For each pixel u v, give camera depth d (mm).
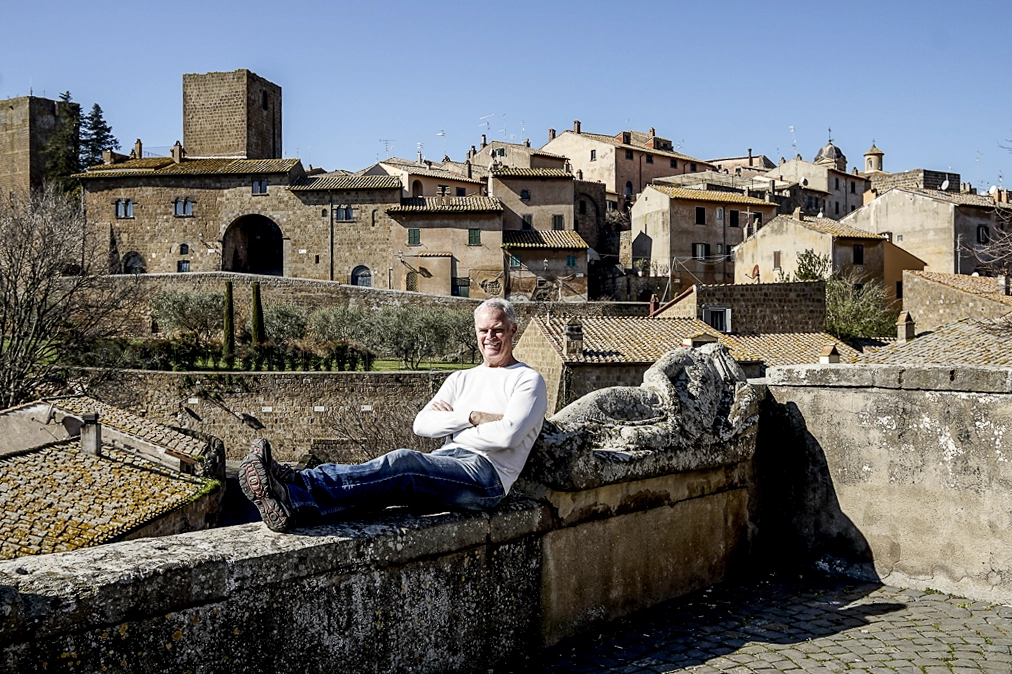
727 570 5754
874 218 59781
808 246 54031
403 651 3717
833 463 5887
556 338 31562
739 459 5723
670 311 36906
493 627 4129
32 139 78062
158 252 65375
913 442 5496
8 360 31438
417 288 61688
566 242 62906
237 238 66375
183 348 41562
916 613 4973
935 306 40312
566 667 4203
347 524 3674
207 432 37594
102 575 2809
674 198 64812
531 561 4336
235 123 73375
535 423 4121
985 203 57281
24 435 21875
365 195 63531
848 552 5805
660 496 5180
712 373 5805
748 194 75188
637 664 4234
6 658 2543
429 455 3984
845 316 43594
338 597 3477
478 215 62094
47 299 34406
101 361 38219
